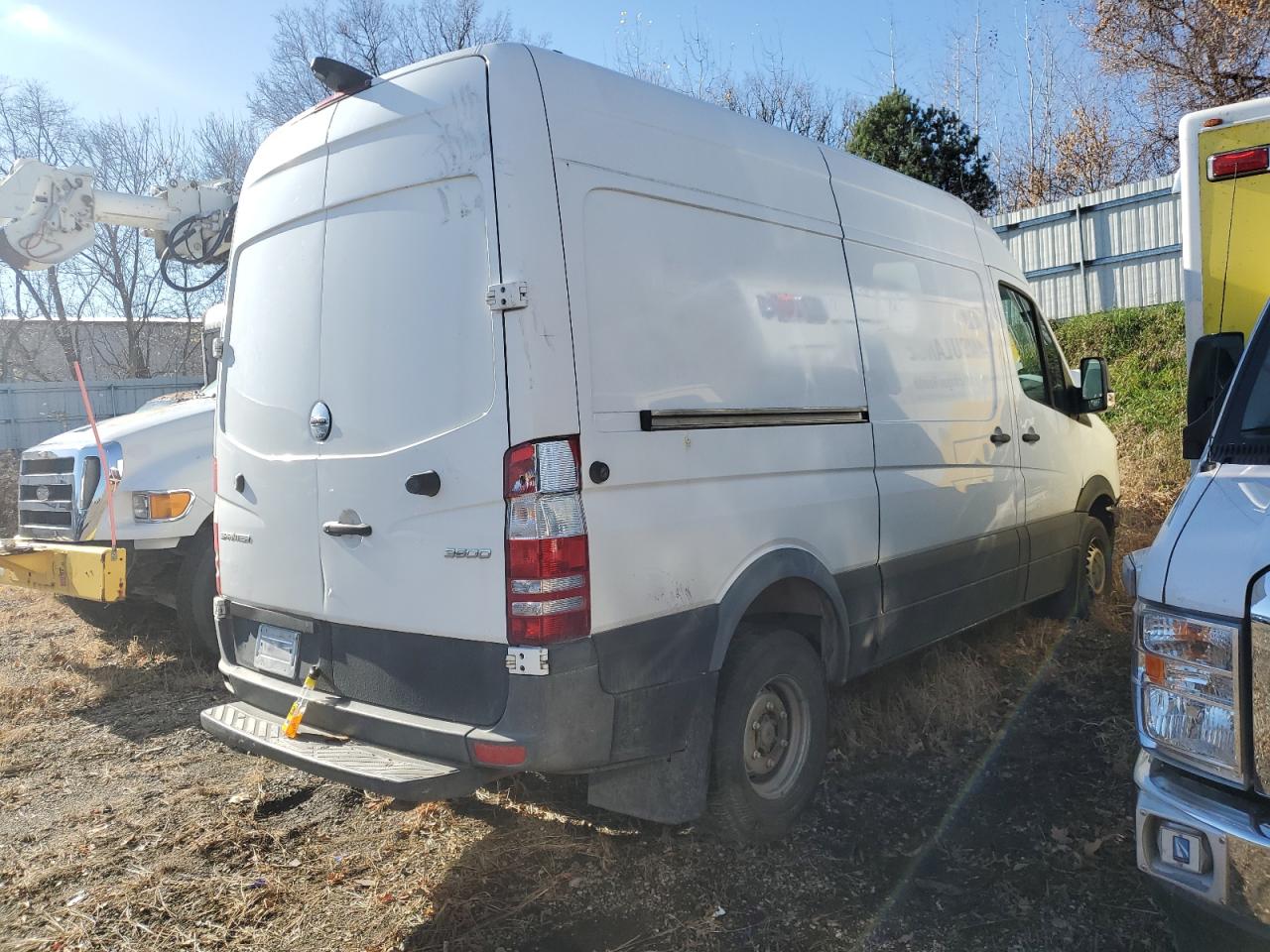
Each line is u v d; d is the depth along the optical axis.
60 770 4.70
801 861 3.56
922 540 4.55
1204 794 2.40
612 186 3.24
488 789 4.20
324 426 3.50
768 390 3.73
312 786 4.36
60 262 7.89
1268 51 15.88
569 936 3.14
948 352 4.88
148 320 28.20
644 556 3.17
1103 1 17.08
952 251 5.09
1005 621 6.13
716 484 3.47
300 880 3.56
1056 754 4.33
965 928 3.11
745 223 3.74
